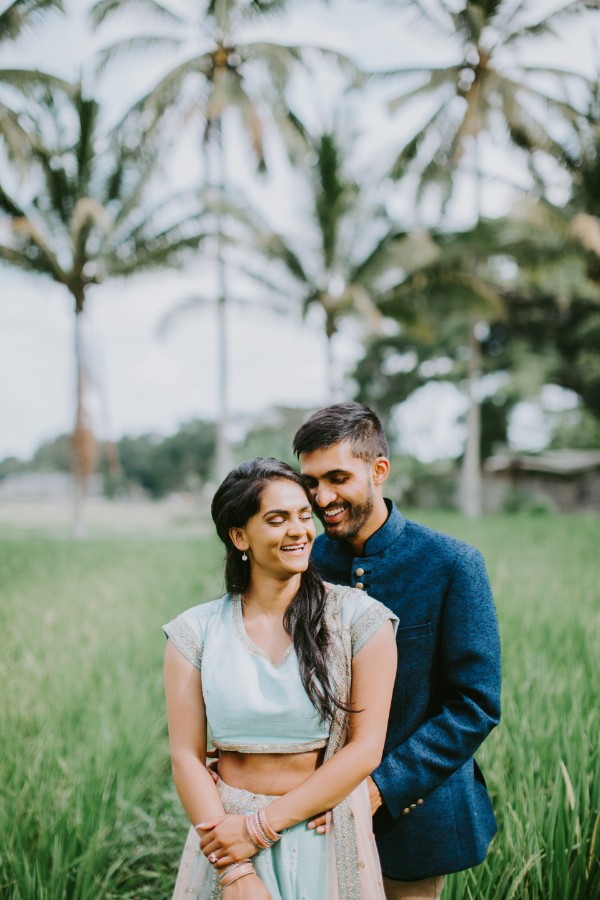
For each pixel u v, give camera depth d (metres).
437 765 2.11
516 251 21.75
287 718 2.00
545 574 8.23
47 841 3.08
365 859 1.96
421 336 21.59
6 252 20.45
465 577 2.23
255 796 2.00
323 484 2.21
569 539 12.70
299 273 20.11
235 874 1.91
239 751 2.03
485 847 2.30
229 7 18.92
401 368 36.66
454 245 20.17
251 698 2.01
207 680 2.06
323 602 2.10
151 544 15.97
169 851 3.38
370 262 19.86
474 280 21.09
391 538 2.32
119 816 3.43
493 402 33.94
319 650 2.02
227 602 2.19
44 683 5.05
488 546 11.37
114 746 3.94
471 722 2.14
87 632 6.55
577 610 5.91
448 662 2.23
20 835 3.08
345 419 2.21
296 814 1.92
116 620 7.03
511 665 4.45
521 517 20.69
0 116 17.22
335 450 2.18
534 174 20.98
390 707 2.23
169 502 67.44
